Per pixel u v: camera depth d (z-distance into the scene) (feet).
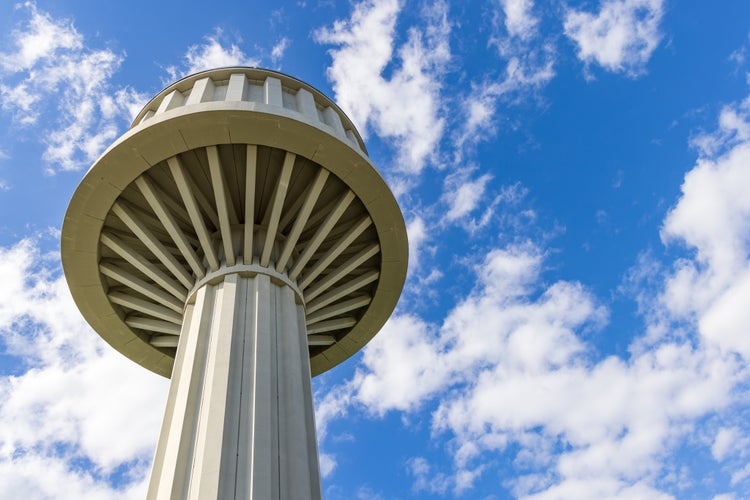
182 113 60.95
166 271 72.54
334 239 74.28
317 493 50.14
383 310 81.76
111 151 61.82
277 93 72.74
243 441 48.26
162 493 47.24
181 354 60.85
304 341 62.59
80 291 71.61
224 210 63.72
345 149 65.00
